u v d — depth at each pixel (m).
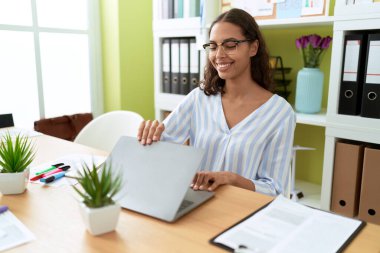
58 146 1.35
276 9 1.75
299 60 2.06
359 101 1.53
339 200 1.61
